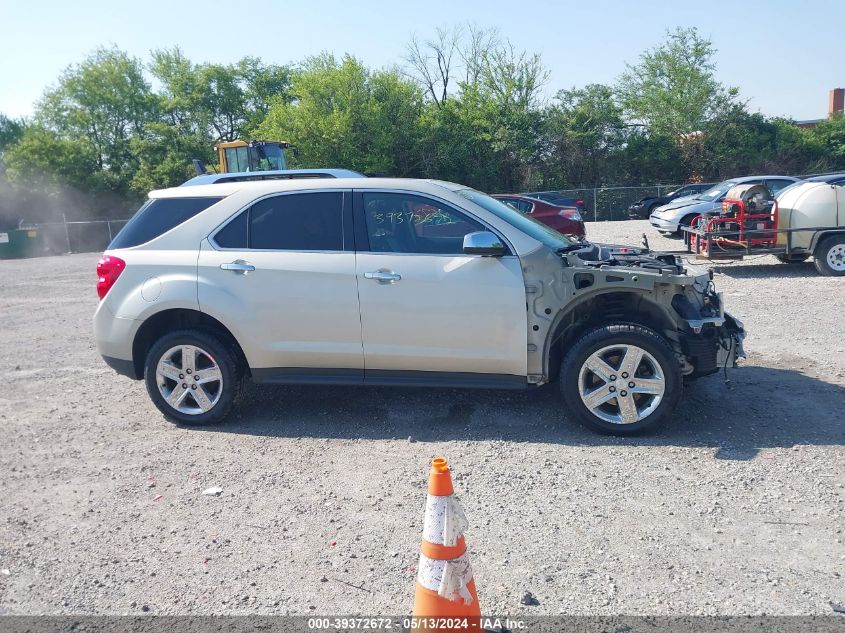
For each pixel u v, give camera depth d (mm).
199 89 53250
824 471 4496
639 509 4113
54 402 6645
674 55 45812
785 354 7223
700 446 4977
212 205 5777
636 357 5098
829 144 45531
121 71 52938
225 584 3523
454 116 45938
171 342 5672
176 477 4816
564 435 5285
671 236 20406
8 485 4770
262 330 5531
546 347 5246
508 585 3422
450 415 5801
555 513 4102
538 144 45594
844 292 10383
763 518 3959
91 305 13031
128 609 3344
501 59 45312
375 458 5008
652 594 3314
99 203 49188
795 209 11875
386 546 3830
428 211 5477
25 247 31234
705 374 5332
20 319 11648
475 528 3963
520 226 5602
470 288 5238
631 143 45688
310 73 44750
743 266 13500
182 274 5633
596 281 5109
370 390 6492
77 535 4059
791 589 3316
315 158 43344
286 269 5480
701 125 45375
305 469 4871
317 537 3947
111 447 5414
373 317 5379
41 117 53031
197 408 5809
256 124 51375
